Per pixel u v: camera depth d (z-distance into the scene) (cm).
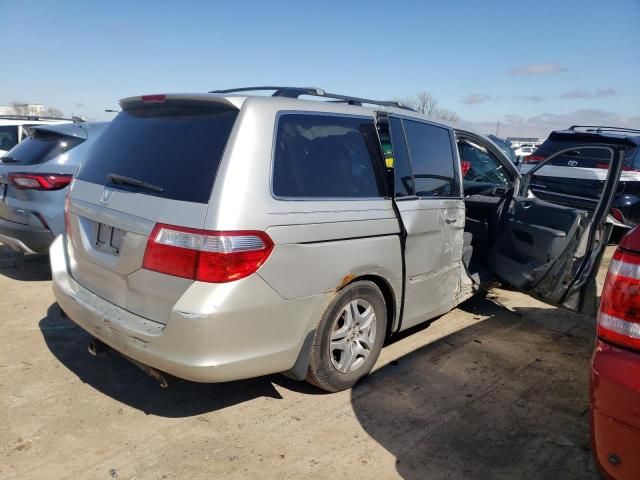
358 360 343
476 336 443
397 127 363
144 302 277
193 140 287
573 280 403
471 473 266
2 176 529
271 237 268
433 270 390
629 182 721
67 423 296
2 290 513
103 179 319
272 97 299
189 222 258
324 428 299
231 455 273
